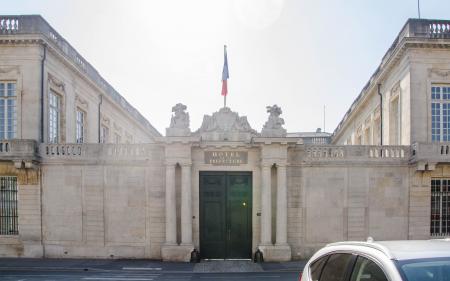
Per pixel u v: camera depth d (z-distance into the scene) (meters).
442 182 19.62
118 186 19.34
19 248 19.20
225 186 19.36
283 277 15.32
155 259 18.98
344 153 19.41
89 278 14.98
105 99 33.34
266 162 18.62
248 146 19.02
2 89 21.61
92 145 19.48
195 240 19.06
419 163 18.69
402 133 23.20
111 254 19.12
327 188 19.30
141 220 19.23
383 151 19.56
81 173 19.41
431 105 22.12
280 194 18.72
